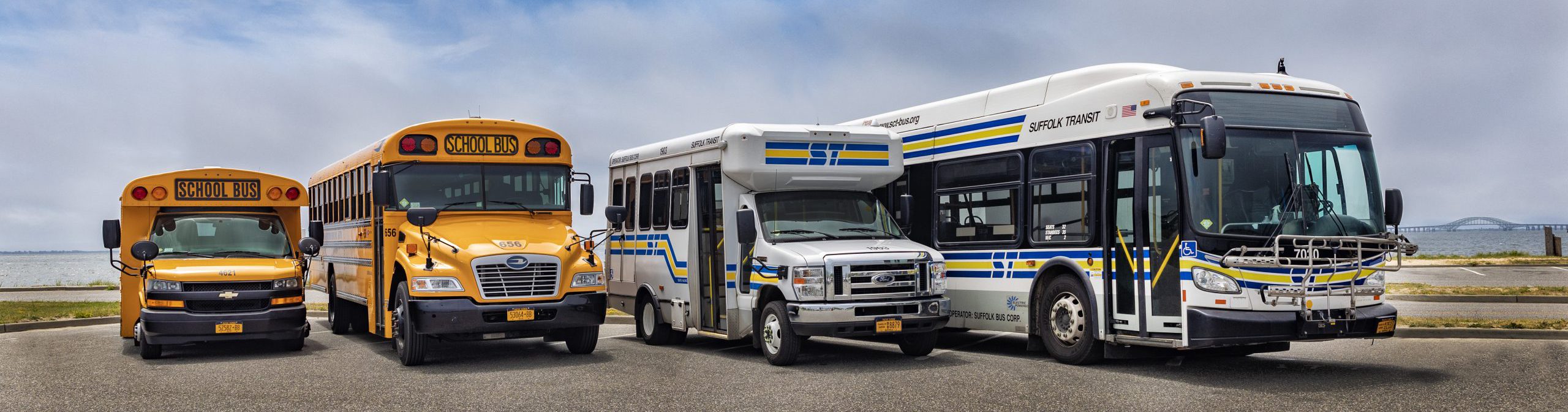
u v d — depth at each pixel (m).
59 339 17.53
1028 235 13.28
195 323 14.10
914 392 10.36
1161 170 11.48
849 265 12.38
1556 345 13.73
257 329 14.41
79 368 13.22
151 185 15.94
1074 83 13.08
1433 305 20.50
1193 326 10.94
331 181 19.12
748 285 13.59
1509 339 14.62
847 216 13.74
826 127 14.02
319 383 11.65
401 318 13.45
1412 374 11.20
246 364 13.67
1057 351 12.78
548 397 10.34
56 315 21.17
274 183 16.45
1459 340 14.62
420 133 14.48
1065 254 12.66
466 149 14.70
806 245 12.91
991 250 13.85
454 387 11.15
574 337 14.26
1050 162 13.02
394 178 14.31
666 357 13.95
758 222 13.30
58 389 11.22
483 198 14.68
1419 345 14.02
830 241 13.16
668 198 15.47
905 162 15.58
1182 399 9.72
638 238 16.61
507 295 13.16
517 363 13.47
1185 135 11.26
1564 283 25.56
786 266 12.54
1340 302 11.04
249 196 16.33
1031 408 9.32
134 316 16.09
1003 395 10.08
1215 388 10.40
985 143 14.12
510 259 13.21
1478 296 21.41
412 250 13.54
